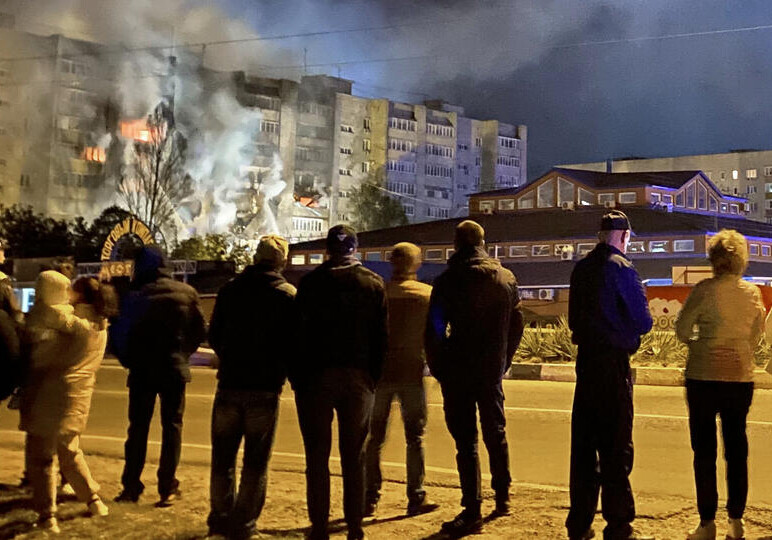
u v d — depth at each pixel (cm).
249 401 577
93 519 632
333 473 825
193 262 4019
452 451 945
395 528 625
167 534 595
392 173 13388
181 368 689
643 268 4984
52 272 617
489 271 614
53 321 608
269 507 690
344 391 558
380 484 670
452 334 618
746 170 13800
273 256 586
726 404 571
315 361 559
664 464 855
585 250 5300
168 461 691
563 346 1811
